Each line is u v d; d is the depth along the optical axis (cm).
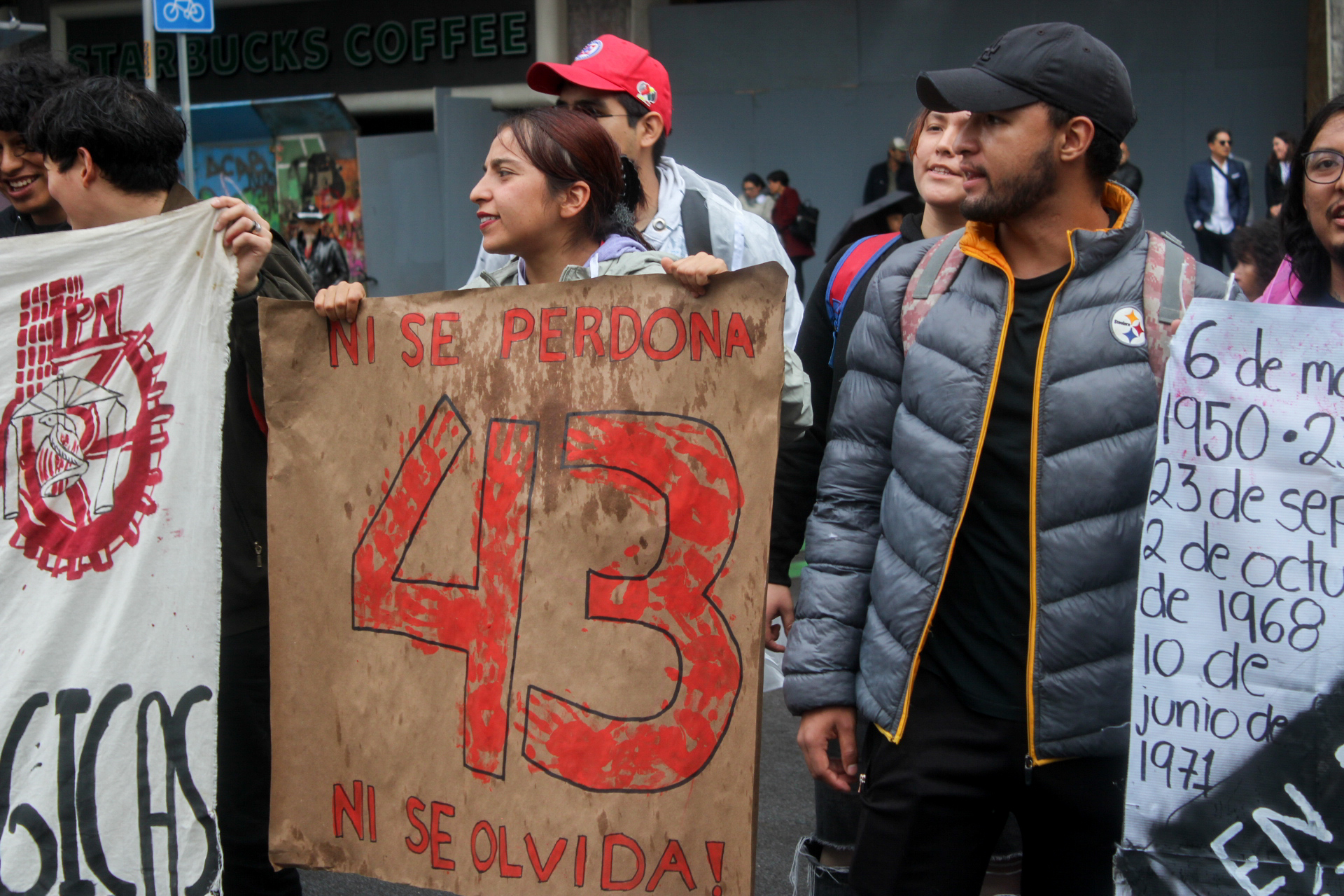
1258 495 185
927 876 205
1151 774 187
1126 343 195
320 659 237
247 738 258
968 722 202
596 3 1344
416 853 230
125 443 242
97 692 238
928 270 214
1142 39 1267
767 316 208
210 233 240
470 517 226
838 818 274
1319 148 218
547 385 221
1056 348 197
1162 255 199
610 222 252
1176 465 188
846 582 219
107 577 240
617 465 216
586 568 217
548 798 218
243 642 256
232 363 254
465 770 225
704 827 210
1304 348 184
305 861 238
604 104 344
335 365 237
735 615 209
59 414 243
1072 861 205
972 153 200
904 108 1335
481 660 224
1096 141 198
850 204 1367
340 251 1062
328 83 1404
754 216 361
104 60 1449
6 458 243
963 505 201
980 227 208
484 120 1132
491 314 225
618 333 217
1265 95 1242
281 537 238
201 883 237
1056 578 195
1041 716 196
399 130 1443
